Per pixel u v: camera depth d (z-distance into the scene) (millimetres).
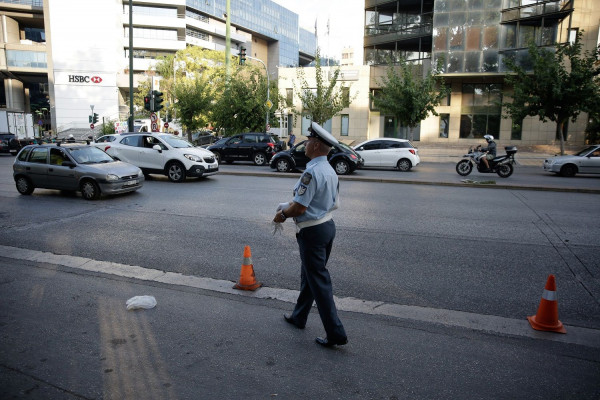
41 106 88000
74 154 11250
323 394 2850
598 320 4102
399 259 5957
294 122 37094
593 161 17531
